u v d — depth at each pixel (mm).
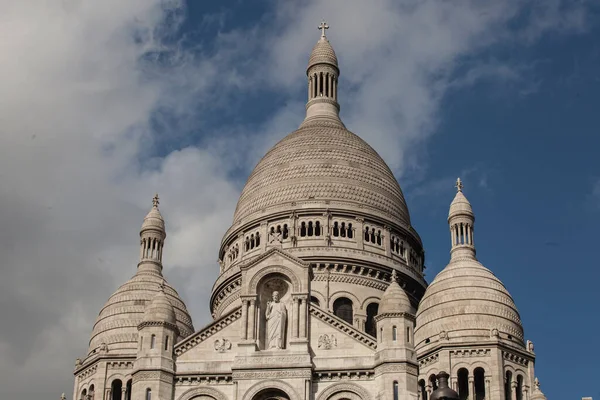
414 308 119125
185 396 88625
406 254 122250
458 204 115750
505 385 100125
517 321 104688
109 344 107875
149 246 119875
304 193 121375
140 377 88312
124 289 113688
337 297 113750
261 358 88625
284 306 91625
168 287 115750
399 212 124562
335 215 119375
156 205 123625
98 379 105312
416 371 86938
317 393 87562
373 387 87250
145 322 90875
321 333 90188
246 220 121688
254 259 93188
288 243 117125
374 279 115938
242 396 87125
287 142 129375
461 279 107312
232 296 117062
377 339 89250
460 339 101562
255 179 127000
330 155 125500
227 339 90750
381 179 125875
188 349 90625
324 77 138625
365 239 119188
